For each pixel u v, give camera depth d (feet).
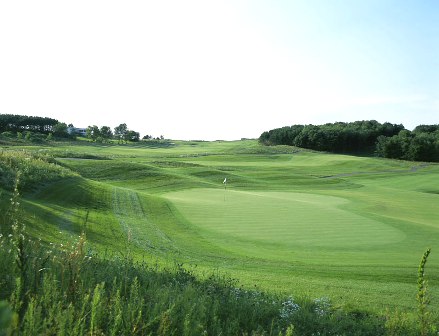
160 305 18.13
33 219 47.52
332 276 43.73
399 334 24.31
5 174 72.33
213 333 18.22
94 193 88.48
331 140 384.27
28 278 16.88
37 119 472.44
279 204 100.17
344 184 189.88
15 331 9.95
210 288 27.48
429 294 36.73
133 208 82.02
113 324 15.48
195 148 437.17
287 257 52.65
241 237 63.87
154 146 469.57
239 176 192.13
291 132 427.74
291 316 24.47
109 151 332.39
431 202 135.95
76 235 46.62
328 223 76.84
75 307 15.57
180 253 50.62
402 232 71.51
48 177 87.66
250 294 29.07
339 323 25.54
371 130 409.69
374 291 38.27
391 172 249.55
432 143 325.62
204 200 106.11
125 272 24.58
